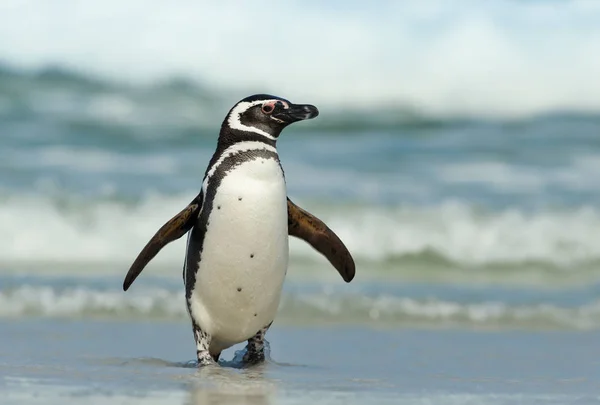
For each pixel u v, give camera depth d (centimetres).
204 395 1981
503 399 2094
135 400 1895
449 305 4003
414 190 6500
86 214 5612
